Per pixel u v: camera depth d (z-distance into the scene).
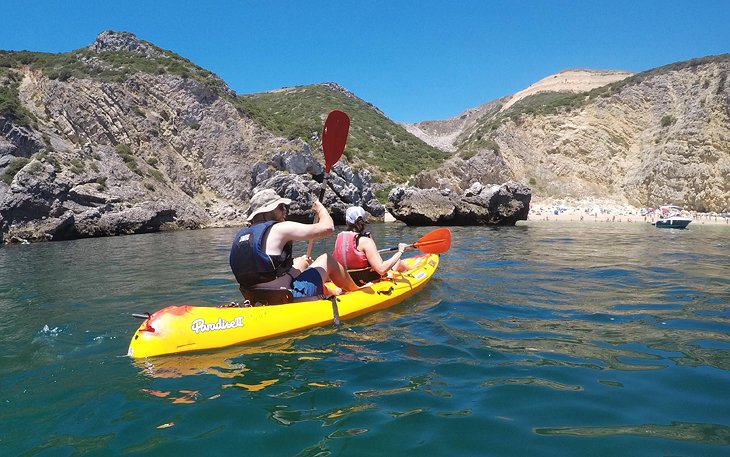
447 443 2.50
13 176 22.33
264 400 3.04
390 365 3.64
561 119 46.75
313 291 4.86
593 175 44.12
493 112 82.69
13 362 3.84
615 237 16.95
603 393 3.12
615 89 46.94
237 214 29.62
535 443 2.50
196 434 2.62
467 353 3.91
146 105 33.78
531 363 3.68
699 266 8.87
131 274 8.63
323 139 6.25
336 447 2.46
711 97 40.88
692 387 3.20
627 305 5.62
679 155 40.09
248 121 35.56
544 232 19.25
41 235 19.80
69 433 2.65
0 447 2.51
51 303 6.16
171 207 24.77
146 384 3.32
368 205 29.89
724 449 2.43
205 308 4.25
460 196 24.34
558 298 6.00
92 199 22.25
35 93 32.69
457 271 8.12
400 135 62.88
